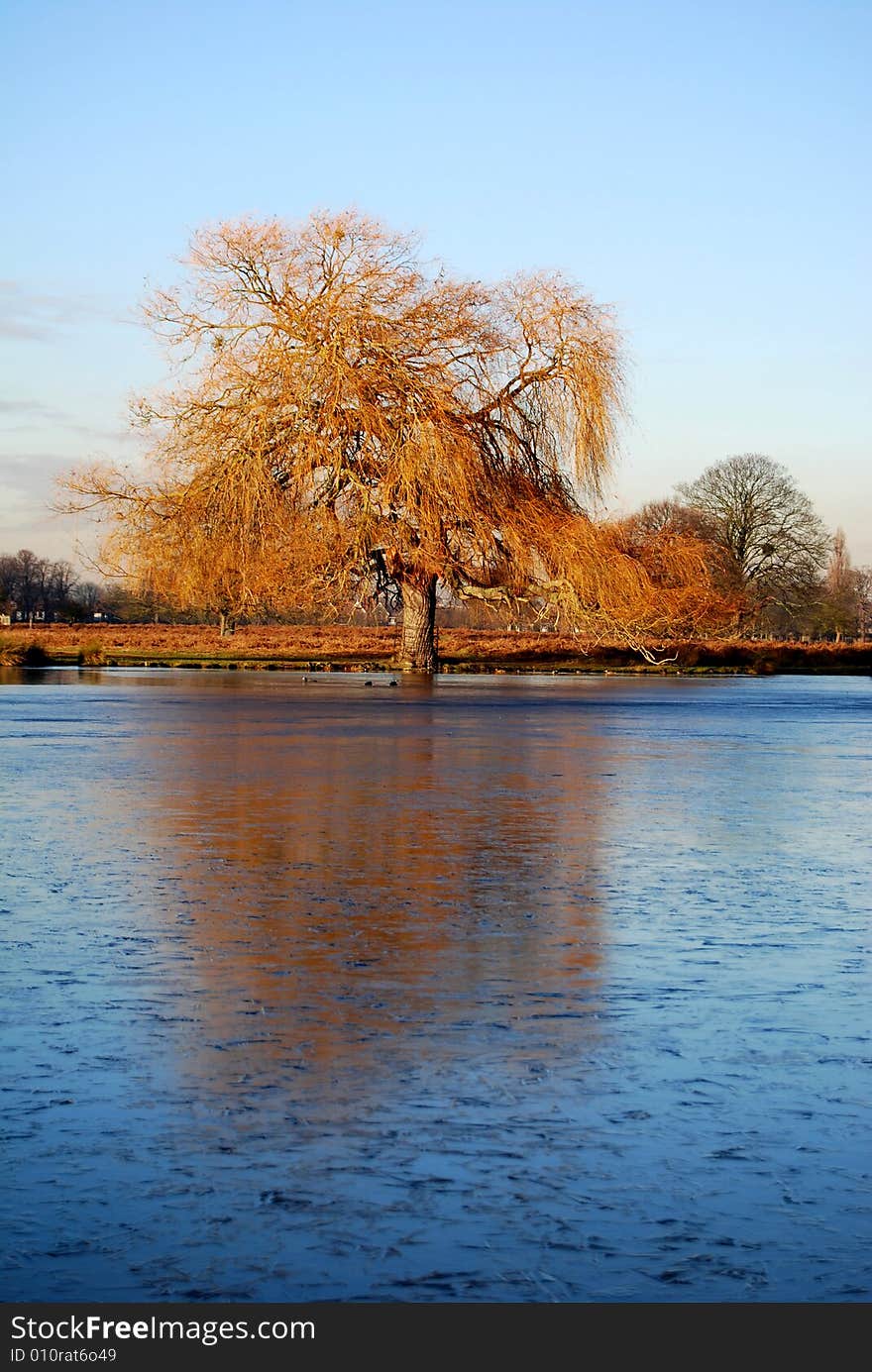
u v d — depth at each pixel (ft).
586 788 47.67
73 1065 16.31
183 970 21.07
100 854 32.12
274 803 42.09
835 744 70.44
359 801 42.75
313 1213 12.17
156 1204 12.34
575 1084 15.70
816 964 21.75
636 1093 15.39
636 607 153.79
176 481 151.74
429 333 148.87
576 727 81.25
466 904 26.43
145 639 256.11
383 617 178.81
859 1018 18.61
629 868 30.89
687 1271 11.22
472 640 244.83
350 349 147.84
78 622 354.74
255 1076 15.93
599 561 151.43
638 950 22.66
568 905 26.43
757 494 285.23
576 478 155.53
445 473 144.15
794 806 42.73
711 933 24.00
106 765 54.29
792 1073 16.14
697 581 161.48
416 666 176.14
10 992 19.71
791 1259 11.43
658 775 52.75
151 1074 15.99
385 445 147.84
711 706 111.14
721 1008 19.07
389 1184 12.78
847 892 28.09
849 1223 12.03
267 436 149.38
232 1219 12.04
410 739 69.26
